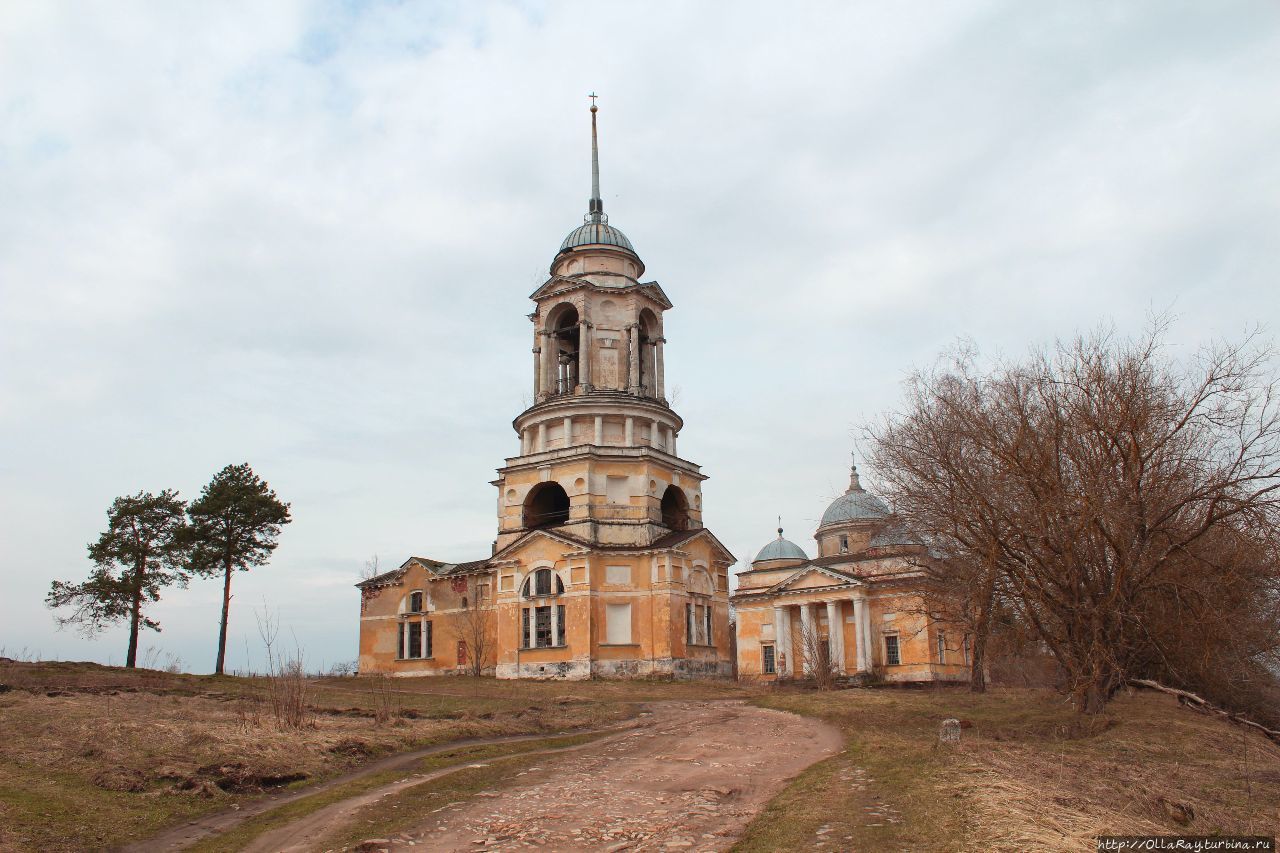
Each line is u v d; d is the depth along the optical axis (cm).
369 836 1686
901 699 4062
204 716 2816
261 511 6072
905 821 1548
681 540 6009
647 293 6750
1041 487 2762
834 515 8119
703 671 6000
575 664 5703
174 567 5931
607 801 1941
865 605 6550
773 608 7156
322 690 4481
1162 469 2756
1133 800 1881
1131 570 2680
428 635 6700
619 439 6303
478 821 1789
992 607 3114
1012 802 1620
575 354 6869
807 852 1417
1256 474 2592
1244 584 2698
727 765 2377
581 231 6962
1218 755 2475
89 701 3017
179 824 1781
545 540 5988
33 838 1581
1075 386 2833
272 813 1875
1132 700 3919
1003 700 3956
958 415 2975
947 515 2953
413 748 2669
